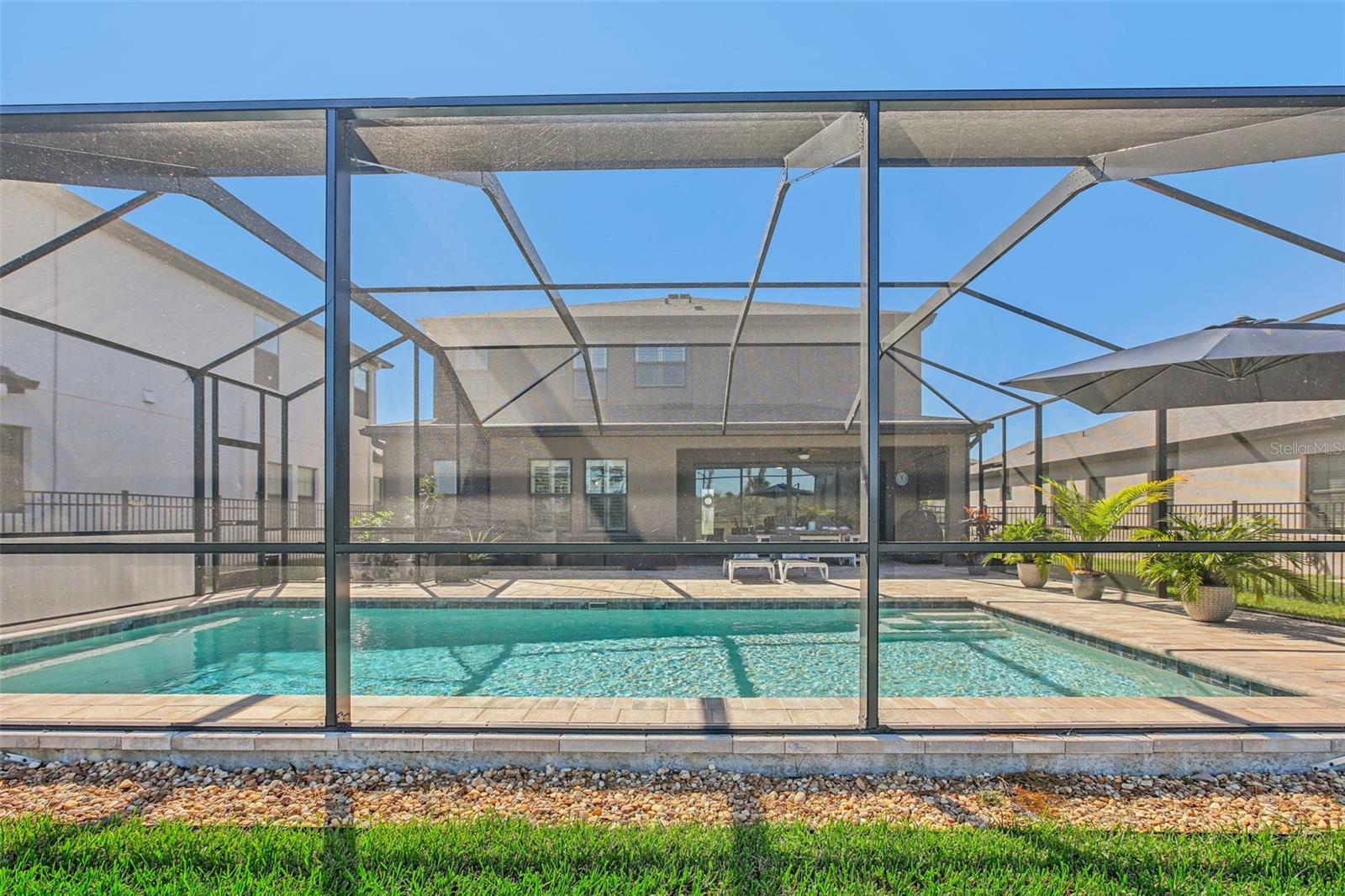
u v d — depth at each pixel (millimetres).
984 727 3359
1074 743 3201
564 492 11516
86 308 7598
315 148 4309
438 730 3357
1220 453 7820
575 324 8438
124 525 7840
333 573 3412
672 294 7922
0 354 6977
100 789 3049
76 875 2354
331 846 2523
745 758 3234
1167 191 5367
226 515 8836
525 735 3291
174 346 8453
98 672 5574
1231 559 6293
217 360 8438
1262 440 7395
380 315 7973
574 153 4535
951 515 10469
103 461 7711
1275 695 4133
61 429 7395
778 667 5551
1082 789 3027
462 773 3203
